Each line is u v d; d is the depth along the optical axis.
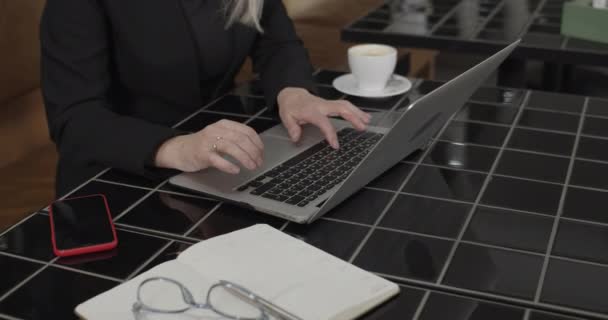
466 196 1.10
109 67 1.57
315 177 1.14
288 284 0.84
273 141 1.30
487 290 0.87
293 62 1.65
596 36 1.92
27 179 2.03
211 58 1.62
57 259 0.94
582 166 1.20
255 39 1.79
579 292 0.87
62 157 1.34
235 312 0.79
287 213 1.02
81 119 1.32
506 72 2.24
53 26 1.43
